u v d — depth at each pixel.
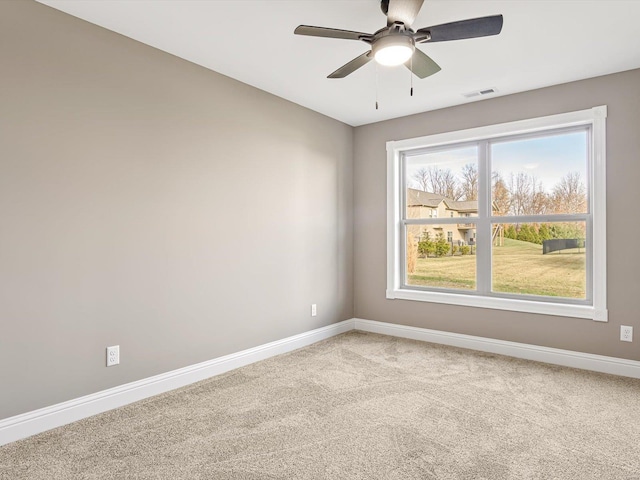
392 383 2.89
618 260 3.08
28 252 2.12
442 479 1.75
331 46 2.69
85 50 2.35
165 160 2.76
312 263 4.04
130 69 2.56
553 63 2.93
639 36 2.53
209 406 2.50
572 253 3.41
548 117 3.38
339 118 4.31
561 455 1.94
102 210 2.42
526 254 3.63
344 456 1.93
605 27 2.42
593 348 3.18
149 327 2.67
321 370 3.18
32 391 2.14
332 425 2.25
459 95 3.60
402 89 3.46
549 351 3.37
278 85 3.38
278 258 3.65
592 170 3.26
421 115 4.11
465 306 3.84
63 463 1.87
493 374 3.07
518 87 3.41
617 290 3.08
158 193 2.71
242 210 3.31
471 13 2.29
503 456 1.93
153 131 2.69
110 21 2.37
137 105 2.60
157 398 2.63
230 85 3.21
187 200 2.89
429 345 3.92
